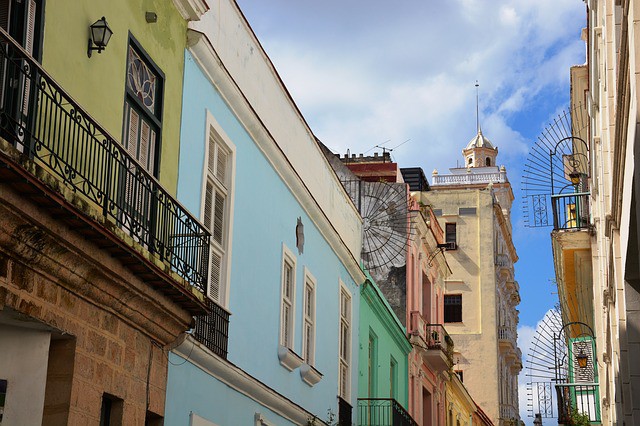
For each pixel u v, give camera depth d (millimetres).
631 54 10758
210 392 14141
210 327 14156
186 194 13719
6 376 9391
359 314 24125
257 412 16156
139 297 10969
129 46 12305
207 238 12820
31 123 9469
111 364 10797
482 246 52500
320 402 20156
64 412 9852
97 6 11469
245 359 15688
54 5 10531
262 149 17000
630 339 13875
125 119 12102
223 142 15250
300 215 19375
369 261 30094
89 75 11203
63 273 9586
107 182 10266
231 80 15273
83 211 9273
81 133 10953
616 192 13969
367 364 24500
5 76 9570
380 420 23938
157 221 12039
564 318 29000
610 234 15453
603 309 21000
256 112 16969
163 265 11281
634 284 13961
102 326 10602
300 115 19719
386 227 30125
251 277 16203
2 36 8445
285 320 18297
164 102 13203
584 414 26859
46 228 8969
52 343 10016
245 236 16016
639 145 10570
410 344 28984
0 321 9359
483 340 51094
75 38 10938
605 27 15859
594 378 26109
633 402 13688
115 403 11078
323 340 20672
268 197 17375
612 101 15375
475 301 51781
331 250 21734
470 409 41125
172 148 13383
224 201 15336
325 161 21797
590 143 24188
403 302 29719
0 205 8359
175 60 13656
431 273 34406
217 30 15188
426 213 33875
